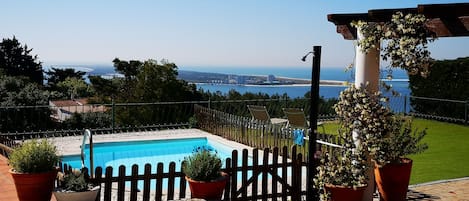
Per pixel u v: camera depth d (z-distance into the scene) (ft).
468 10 16.15
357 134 20.51
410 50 18.06
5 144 31.81
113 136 45.47
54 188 17.92
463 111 50.98
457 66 51.49
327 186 20.20
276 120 47.65
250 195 24.38
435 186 25.77
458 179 27.35
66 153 37.68
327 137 28.40
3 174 26.21
